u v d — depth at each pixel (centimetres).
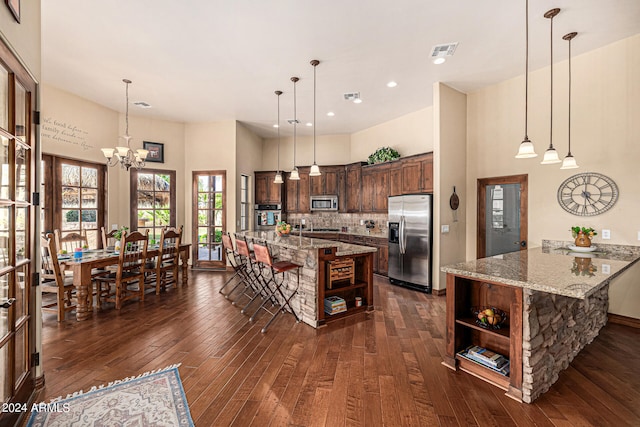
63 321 339
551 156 272
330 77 421
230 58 367
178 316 358
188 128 641
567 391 213
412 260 485
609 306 347
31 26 197
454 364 241
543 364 210
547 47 344
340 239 671
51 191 462
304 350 274
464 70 401
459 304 246
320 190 718
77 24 297
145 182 600
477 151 469
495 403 199
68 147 477
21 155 191
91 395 204
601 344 286
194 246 639
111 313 368
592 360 256
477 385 220
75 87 457
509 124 430
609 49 341
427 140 548
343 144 736
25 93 195
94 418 181
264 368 242
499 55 361
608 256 305
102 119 536
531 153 266
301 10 275
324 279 348
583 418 184
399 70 400
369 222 649
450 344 245
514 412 190
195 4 267
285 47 341
